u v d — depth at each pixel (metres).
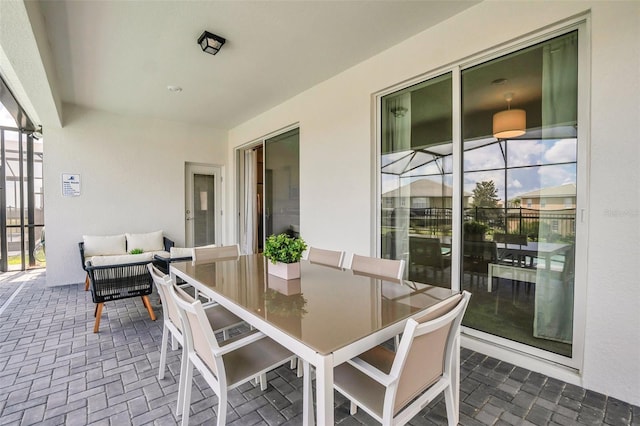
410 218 2.82
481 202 2.34
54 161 4.20
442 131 2.54
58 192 4.23
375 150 3.08
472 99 2.37
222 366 1.26
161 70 3.20
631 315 1.64
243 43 2.69
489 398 1.75
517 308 2.17
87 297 3.70
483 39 2.20
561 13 1.85
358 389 1.25
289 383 1.93
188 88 3.70
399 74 2.75
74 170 4.34
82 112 4.38
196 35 2.56
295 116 4.01
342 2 2.17
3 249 5.22
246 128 5.20
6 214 5.24
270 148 4.73
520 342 2.16
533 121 2.06
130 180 4.79
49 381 1.94
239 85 3.64
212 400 1.75
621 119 1.65
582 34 1.83
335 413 1.63
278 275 1.99
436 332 1.14
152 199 4.99
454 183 2.45
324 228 3.58
